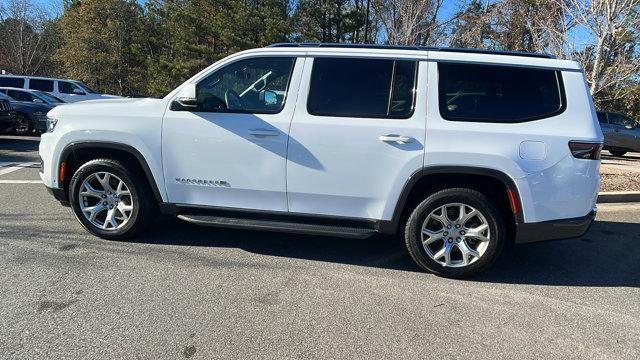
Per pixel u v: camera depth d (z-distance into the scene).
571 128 4.09
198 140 4.50
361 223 4.45
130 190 4.75
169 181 4.64
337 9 31.03
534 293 4.13
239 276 4.19
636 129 16.48
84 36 38.97
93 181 4.86
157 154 4.59
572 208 4.13
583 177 4.09
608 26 8.33
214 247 4.89
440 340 3.27
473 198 4.17
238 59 4.54
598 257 5.12
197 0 33.59
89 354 2.95
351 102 4.32
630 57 8.88
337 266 4.54
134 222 4.81
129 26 40.03
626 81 10.33
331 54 4.41
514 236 4.27
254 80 4.50
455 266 4.30
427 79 4.23
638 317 3.74
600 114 16.66
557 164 4.06
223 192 4.59
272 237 5.29
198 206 4.67
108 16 39.62
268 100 4.46
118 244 4.83
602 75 8.86
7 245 4.70
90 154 4.88
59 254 4.51
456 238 4.30
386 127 4.20
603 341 3.36
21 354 2.92
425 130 4.15
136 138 4.57
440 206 4.25
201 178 4.57
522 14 11.56
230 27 31.56
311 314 3.55
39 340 3.08
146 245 4.84
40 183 7.53
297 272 4.34
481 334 3.38
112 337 3.14
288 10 33.94
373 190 4.29
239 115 4.44
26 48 45.56
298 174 4.37
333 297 3.86
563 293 4.15
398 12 18.72
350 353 3.07
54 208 6.01
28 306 3.51
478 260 4.27
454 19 20.70
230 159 4.47
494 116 4.14
